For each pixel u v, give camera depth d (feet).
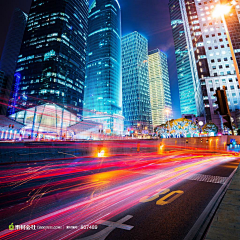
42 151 66.64
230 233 9.09
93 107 383.45
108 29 423.23
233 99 241.55
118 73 419.33
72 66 319.27
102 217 14.08
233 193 16.69
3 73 371.15
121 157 75.66
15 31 468.75
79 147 89.92
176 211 15.21
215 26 285.43
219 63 266.57
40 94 270.05
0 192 21.77
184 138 193.26
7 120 174.29
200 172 36.76
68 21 325.21
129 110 484.33
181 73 511.40
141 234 11.27
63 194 20.70
